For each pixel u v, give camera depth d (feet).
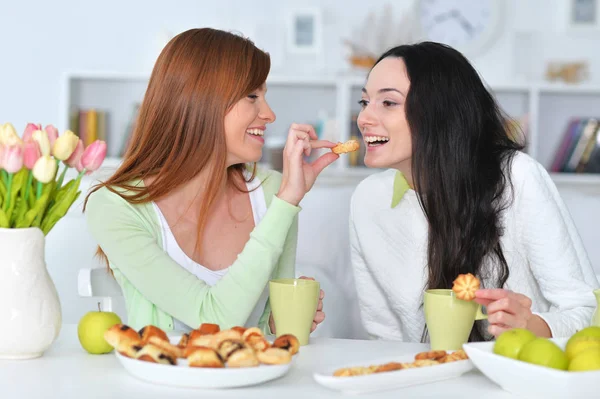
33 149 3.34
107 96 13.48
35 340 3.40
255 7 13.39
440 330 3.69
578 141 13.01
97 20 13.47
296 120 13.53
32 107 13.47
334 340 4.04
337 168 12.69
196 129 4.46
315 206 8.20
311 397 2.85
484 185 5.09
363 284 5.91
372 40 12.96
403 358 3.29
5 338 3.36
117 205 4.46
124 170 4.58
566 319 4.16
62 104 12.87
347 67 13.38
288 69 13.38
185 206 4.75
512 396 2.92
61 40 13.43
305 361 3.48
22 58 13.44
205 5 13.42
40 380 3.04
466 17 13.20
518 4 13.32
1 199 3.41
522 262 5.19
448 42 13.24
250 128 4.57
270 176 5.28
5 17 13.41
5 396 2.78
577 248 5.20
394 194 5.48
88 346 3.52
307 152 4.28
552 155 13.41
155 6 13.44
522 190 5.06
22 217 3.42
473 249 5.11
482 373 3.31
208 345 3.10
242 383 2.92
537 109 12.85
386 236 5.59
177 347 3.16
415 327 5.59
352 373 2.92
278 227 4.07
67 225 6.85
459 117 5.09
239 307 4.04
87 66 13.47
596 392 2.72
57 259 6.81
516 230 5.11
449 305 3.65
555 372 2.69
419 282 5.47
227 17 13.42
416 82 5.05
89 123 13.14
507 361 2.84
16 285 3.37
